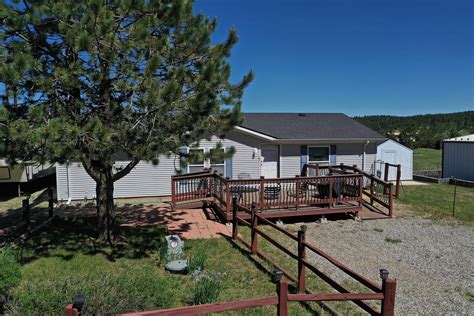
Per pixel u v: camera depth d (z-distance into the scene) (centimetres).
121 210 1068
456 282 580
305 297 324
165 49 581
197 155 629
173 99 506
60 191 1209
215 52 675
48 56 575
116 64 550
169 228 865
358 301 378
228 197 922
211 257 659
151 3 560
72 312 237
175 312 266
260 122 1681
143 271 536
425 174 2170
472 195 1466
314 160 1527
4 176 1202
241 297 481
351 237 849
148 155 548
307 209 998
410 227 948
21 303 346
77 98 573
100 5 479
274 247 738
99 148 493
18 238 704
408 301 507
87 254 635
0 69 447
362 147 1599
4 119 444
